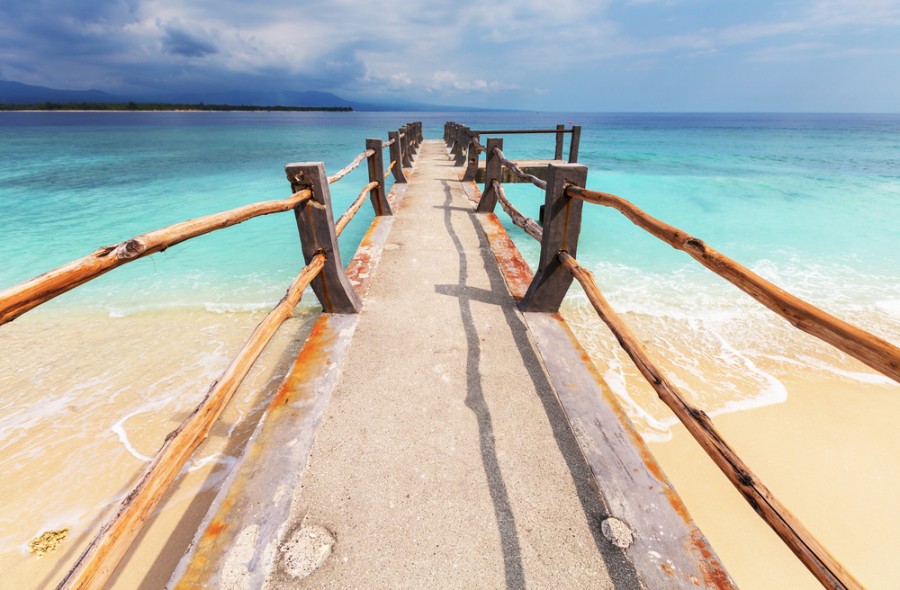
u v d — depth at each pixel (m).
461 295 3.22
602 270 5.59
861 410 3.23
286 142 28.30
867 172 16.50
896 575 2.22
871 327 4.35
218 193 11.38
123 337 4.03
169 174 14.84
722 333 4.14
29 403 3.20
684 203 10.20
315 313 4.34
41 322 4.27
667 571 1.30
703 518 2.47
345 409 2.01
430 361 2.39
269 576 1.29
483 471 1.68
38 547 2.21
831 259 6.23
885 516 2.51
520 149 24.12
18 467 2.67
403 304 3.06
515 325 2.79
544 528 1.46
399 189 7.34
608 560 1.35
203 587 1.25
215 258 6.15
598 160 20.23
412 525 1.47
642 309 4.54
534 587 1.29
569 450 1.79
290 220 8.46
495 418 1.97
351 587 1.28
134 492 1.00
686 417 1.26
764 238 7.32
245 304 4.60
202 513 2.37
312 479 1.64
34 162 19.09
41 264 6.29
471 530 1.46
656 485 1.58
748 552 2.32
